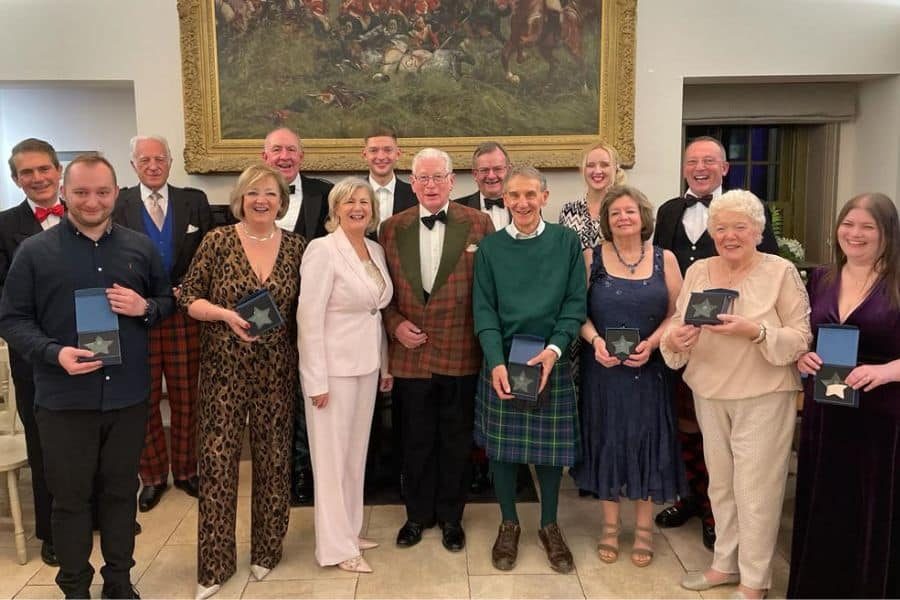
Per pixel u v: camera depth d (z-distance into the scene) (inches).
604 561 120.8
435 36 182.7
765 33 187.8
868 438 93.7
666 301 114.4
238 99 182.7
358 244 117.5
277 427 113.3
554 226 117.6
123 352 100.4
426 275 122.1
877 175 201.6
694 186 133.2
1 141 239.9
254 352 109.6
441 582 114.5
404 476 129.4
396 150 152.3
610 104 185.3
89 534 103.5
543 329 113.9
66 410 97.7
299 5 180.9
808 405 100.5
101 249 100.2
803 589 100.7
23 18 181.0
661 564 120.0
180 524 136.5
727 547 110.3
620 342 109.8
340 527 117.5
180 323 144.2
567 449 114.9
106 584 106.1
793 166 222.8
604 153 144.1
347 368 113.8
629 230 113.3
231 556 113.2
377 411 157.9
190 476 150.3
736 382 103.3
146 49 183.5
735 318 97.7
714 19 186.9
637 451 114.9
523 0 182.4
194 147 183.2
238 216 110.0
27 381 116.2
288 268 112.4
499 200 150.2
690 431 129.6
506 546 120.5
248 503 147.3
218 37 180.9
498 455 116.0
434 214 121.1
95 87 194.7
